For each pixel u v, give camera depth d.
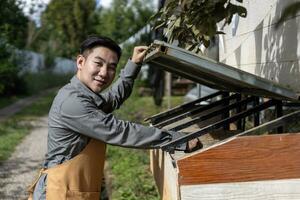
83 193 2.70
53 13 35.34
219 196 2.29
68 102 2.61
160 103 15.96
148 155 7.93
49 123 2.73
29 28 32.00
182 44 3.78
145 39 13.88
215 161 2.28
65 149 2.67
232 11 3.35
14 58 21.38
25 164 8.70
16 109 19.16
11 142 10.76
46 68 33.59
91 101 2.64
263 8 4.83
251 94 3.48
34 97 25.61
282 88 2.47
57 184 2.67
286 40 4.08
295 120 2.35
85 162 2.69
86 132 2.60
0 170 8.19
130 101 14.83
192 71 3.39
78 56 2.79
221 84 3.72
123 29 21.09
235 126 4.99
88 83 2.72
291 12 3.30
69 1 35.00
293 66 3.92
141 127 2.60
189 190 2.28
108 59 2.72
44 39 36.50
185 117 4.33
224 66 2.46
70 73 42.41
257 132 2.34
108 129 2.56
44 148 10.34
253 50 5.26
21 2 18.97
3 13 17.86
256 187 2.29
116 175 6.95
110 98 3.09
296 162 2.29
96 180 2.76
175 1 3.65
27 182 7.41
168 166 3.07
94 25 34.66
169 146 2.60
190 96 13.48
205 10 3.43
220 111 3.68
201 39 3.62
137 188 5.89
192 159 2.29
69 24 35.53
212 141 4.04
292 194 2.30
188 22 3.56
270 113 4.39
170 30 3.78
